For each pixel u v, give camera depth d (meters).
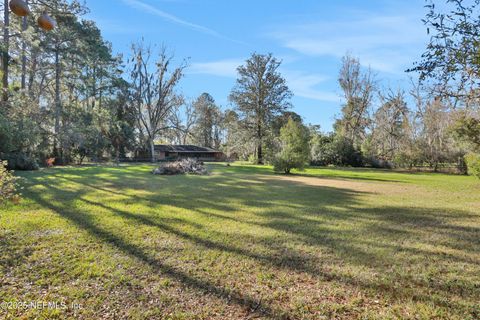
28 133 16.41
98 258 3.30
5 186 4.27
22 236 3.98
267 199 7.73
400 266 3.29
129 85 32.06
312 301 2.48
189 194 8.38
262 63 31.03
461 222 5.47
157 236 4.20
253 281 2.84
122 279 2.79
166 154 41.72
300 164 17.47
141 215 5.48
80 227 4.52
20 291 2.51
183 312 2.27
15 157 15.55
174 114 45.78
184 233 4.39
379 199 8.15
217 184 11.14
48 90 26.00
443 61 3.62
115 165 23.75
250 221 5.25
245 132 31.28
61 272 2.91
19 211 5.51
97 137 25.80
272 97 31.19
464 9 3.42
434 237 4.46
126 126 31.64
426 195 9.12
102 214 5.46
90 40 26.16
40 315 2.16
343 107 32.03
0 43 15.97
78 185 9.79
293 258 3.47
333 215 5.92
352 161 28.56
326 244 4.02
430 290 2.72
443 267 3.28
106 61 29.42
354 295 2.61
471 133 11.80
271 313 2.29
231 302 2.44
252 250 3.71
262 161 30.81
